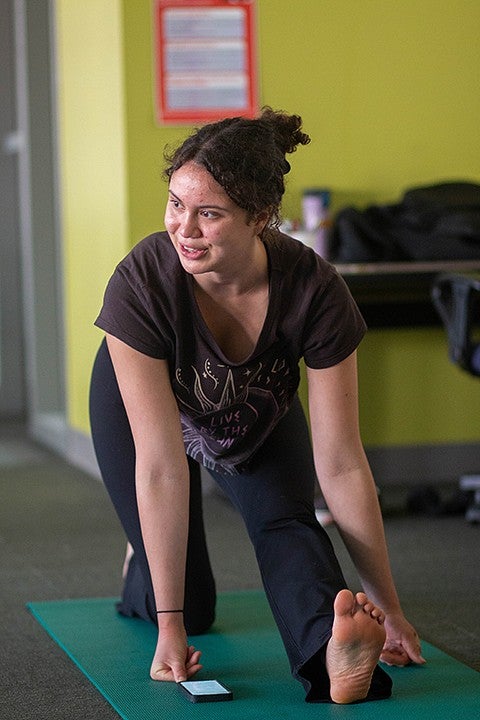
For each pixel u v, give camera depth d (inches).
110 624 130.1
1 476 240.2
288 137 94.9
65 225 260.2
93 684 110.1
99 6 222.2
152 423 101.7
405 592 145.7
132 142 209.5
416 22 219.0
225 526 186.9
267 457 109.4
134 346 99.4
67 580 154.8
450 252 201.2
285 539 105.4
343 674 97.7
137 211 210.1
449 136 221.5
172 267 98.0
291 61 214.2
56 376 294.5
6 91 314.2
